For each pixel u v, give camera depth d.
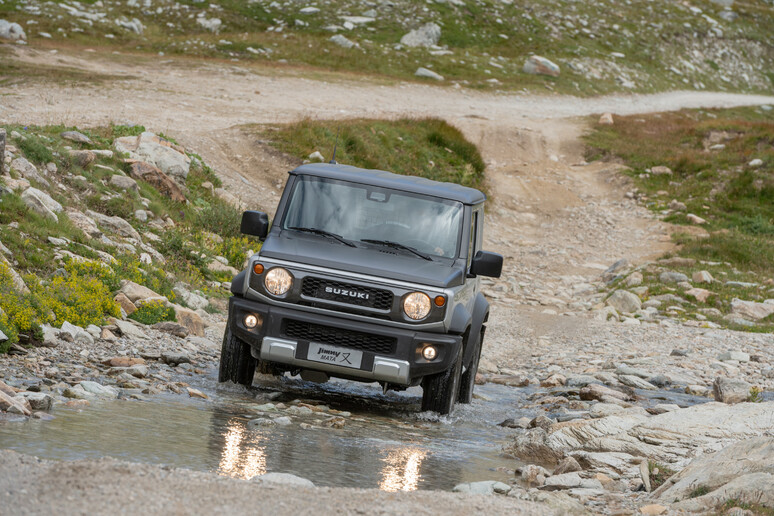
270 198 81.62
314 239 29.45
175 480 15.34
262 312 27.44
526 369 45.88
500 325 60.47
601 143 146.12
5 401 21.34
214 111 110.69
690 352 52.91
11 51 137.62
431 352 27.25
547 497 18.14
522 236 103.31
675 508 18.36
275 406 27.00
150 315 38.81
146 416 23.17
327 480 18.64
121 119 88.88
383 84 167.88
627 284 80.12
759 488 17.98
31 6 176.75
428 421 28.81
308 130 99.50
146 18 195.75
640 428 26.06
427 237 29.73
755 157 131.62
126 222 54.12
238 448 20.72
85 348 31.72
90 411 22.94
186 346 36.41
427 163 114.44
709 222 109.38
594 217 111.94
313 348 27.25
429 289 27.38
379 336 27.22
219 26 197.62
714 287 79.19
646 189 123.69
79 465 15.73
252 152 91.44
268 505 14.48
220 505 14.14
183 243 56.78
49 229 44.41
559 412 32.41
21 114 81.88
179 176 71.81
